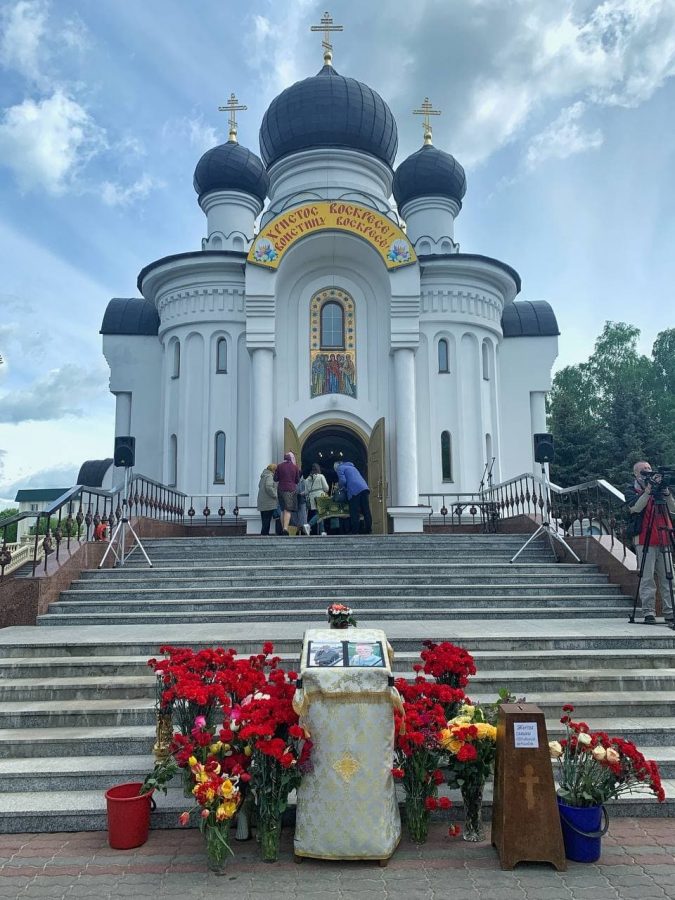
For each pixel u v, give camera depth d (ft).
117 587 33.76
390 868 14.19
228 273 69.51
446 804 15.02
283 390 67.97
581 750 15.01
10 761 18.19
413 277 64.69
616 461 105.60
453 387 69.36
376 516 64.18
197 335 69.36
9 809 16.15
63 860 14.58
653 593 29.07
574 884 13.48
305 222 64.75
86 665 22.52
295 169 78.54
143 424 74.13
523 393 75.92
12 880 13.74
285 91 79.61
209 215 81.51
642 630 26.50
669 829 15.87
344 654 15.03
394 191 85.51
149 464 73.41
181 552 40.37
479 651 24.21
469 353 70.64
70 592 32.09
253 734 14.29
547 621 29.40
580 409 151.23
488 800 16.39
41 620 29.63
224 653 17.26
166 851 14.98
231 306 69.26
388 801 14.56
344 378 68.69
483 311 71.51
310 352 69.00
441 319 69.87
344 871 14.08
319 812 14.39
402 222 84.74
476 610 30.19
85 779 17.34
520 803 14.28
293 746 14.87
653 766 14.47
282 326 68.90
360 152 78.18
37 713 19.74
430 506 62.95
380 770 14.48
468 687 21.26
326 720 14.57
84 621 29.55
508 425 75.41
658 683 21.54
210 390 68.03
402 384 63.98
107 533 39.37
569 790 14.94
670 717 20.15
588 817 14.55
